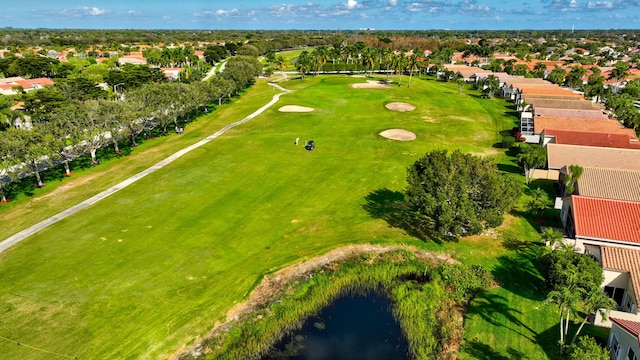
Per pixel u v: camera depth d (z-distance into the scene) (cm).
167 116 8244
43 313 3228
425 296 3516
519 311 3312
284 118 9269
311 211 4969
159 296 3441
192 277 3697
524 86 11925
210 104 11319
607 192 4931
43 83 13238
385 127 8600
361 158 6750
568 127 7894
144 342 2972
